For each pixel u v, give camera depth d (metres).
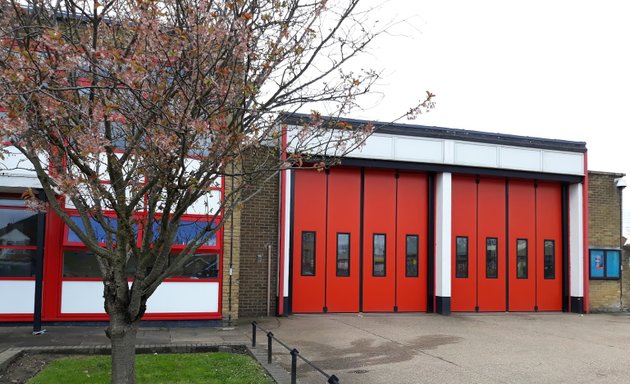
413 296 15.95
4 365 7.72
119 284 5.28
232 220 12.46
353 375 8.11
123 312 5.32
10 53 4.51
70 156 4.75
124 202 5.39
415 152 15.87
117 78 4.40
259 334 11.30
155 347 9.26
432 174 16.41
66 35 5.11
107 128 4.95
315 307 15.06
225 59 4.91
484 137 16.61
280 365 8.45
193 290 12.08
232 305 12.40
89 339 9.86
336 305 15.24
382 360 9.20
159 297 11.86
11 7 5.22
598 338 12.17
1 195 11.38
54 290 11.34
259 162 6.02
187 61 4.66
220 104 4.77
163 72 4.80
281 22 5.34
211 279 12.21
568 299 17.52
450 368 8.70
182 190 5.04
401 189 16.19
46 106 4.38
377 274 15.70
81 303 11.44
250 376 7.49
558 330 13.24
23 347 8.84
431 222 16.22
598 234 18.17
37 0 5.30
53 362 8.16
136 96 4.41
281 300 14.33
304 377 7.84
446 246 15.93
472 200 16.91
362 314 15.18
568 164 17.52
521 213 17.45
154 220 5.45
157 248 5.20
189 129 4.57
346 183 15.71
